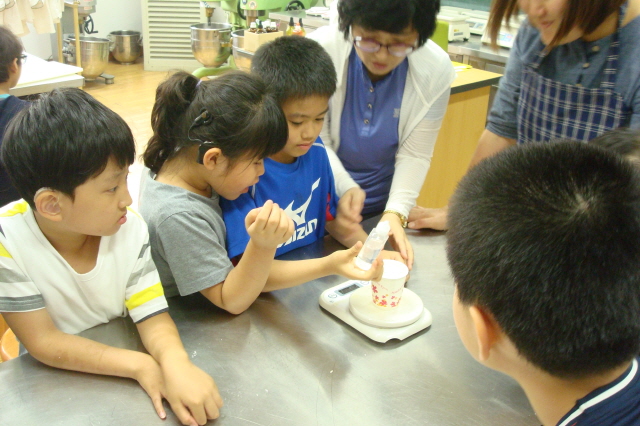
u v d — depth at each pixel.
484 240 0.58
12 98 1.66
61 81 2.20
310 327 1.01
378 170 1.59
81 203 0.83
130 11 5.85
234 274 1.00
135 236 0.98
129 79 5.24
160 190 1.04
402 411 0.82
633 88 1.20
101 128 0.81
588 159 0.58
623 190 0.55
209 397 0.80
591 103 1.28
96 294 0.95
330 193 1.36
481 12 3.52
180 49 5.53
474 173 0.64
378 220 1.44
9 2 2.51
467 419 0.81
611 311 0.54
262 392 0.84
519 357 0.61
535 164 0.58
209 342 0.95
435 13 1.29
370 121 1.49
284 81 1.13
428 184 2.57
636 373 0.61
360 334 0.99
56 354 0.87
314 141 1.26
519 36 1.42
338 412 0.81
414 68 1.44
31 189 0.82
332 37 1.45
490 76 2.59
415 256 1.27
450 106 2.45
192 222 1.00
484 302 0.60
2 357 1.38
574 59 1.27
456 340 0.99
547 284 0.54
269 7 3.92
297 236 1.28
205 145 0.97
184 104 1.03
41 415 0.79
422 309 1.04
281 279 1.08
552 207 0.55
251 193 1.16
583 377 0.59
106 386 0.85
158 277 1.00
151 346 0.91
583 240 0.53
